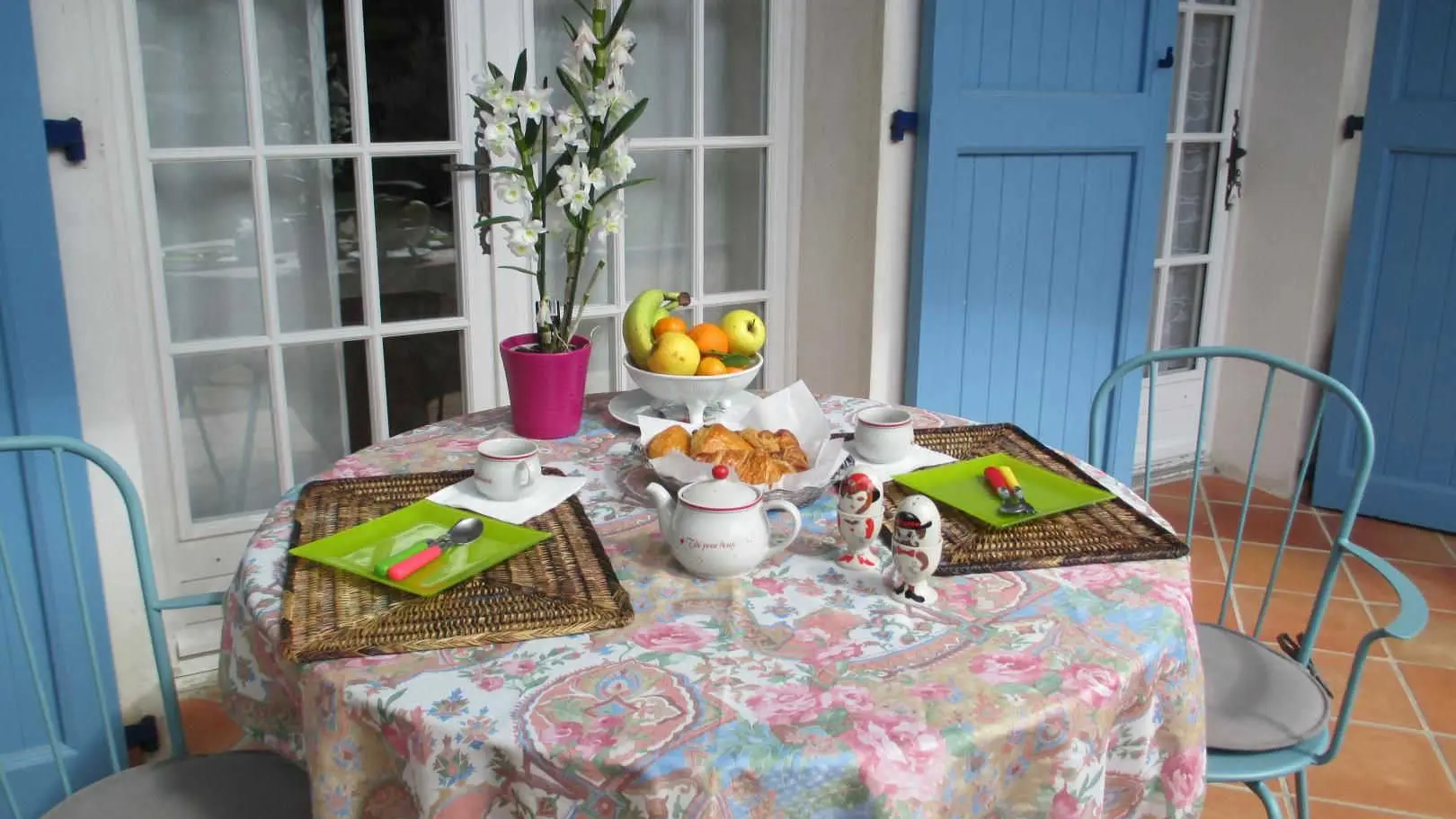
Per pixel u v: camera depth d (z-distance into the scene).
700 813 0.91
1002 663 1.06
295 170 2.31
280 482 2.43
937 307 2.70
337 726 1.01
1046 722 0.99
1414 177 3.11
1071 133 2.72
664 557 1.29
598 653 1.08
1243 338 3.62
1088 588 1.21
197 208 2.24
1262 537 3.23
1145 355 1.88
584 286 2.69
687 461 1.42
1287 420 3.50
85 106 1.90
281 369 2.36
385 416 2.47
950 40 2.53
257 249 2.29
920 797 0.93
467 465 1.61
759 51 2.77
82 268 1.94
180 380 2.30
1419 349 3.18
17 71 1.77
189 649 2.32
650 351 1.74
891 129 2.62
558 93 2.56
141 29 2.12
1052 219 2.79
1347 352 3.30
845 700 0.99
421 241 2.44
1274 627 2.71
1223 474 3.73
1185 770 1.16
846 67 2.68
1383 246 3.19
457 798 0.96
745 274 2.92
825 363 2.92
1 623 1.94
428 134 2.38
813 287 2.90
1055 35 2.66
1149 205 2.89
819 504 1.46
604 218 1.70
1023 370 2.87
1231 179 3.50
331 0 2.25
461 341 2.53
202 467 2.37
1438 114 3.02
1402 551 3.13
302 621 1.12
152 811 1.28
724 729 0.95
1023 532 1.34
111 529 2.07
